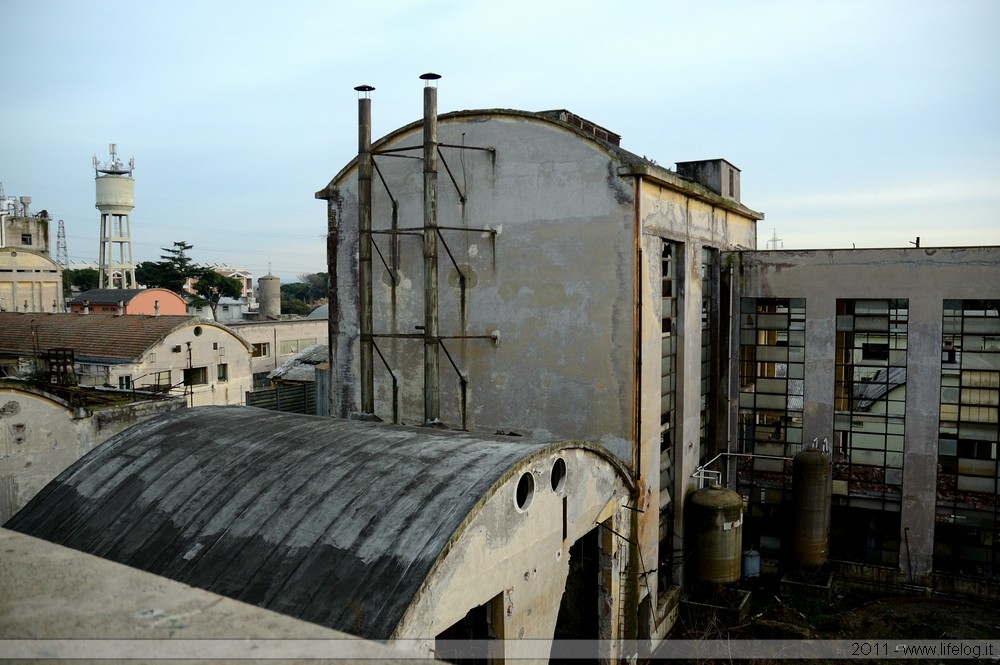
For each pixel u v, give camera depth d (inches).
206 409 528.1
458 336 633.0
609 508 489.4
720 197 734.5
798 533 714.8
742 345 776.3
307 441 429.4
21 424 635.5
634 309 565.3
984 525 680.4
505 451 391.5
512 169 615.8
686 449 681.0
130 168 2438.5
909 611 661.9
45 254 2153.1
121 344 1250.0
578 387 591.8
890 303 713.0
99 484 431.8
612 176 571.2
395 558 312.7
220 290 2997.0
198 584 333.4
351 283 720.3
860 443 731.4
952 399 690.2
